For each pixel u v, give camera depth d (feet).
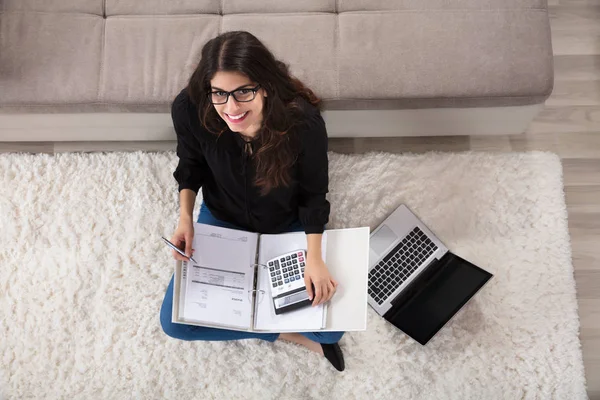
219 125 4.32
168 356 6.41
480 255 6.64
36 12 6.10
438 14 6.00
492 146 7.13
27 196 6.86
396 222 6.60
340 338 6.00
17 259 6.70
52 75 5.93
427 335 6.25
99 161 6.96
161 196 6.86
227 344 6.43
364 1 6.10
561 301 6.49
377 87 5.85
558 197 6.81
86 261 6.68
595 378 6.38
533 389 6.26
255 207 5.13
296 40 5.99
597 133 7.16
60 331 6.49
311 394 6.29
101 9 6.18
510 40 5.91
